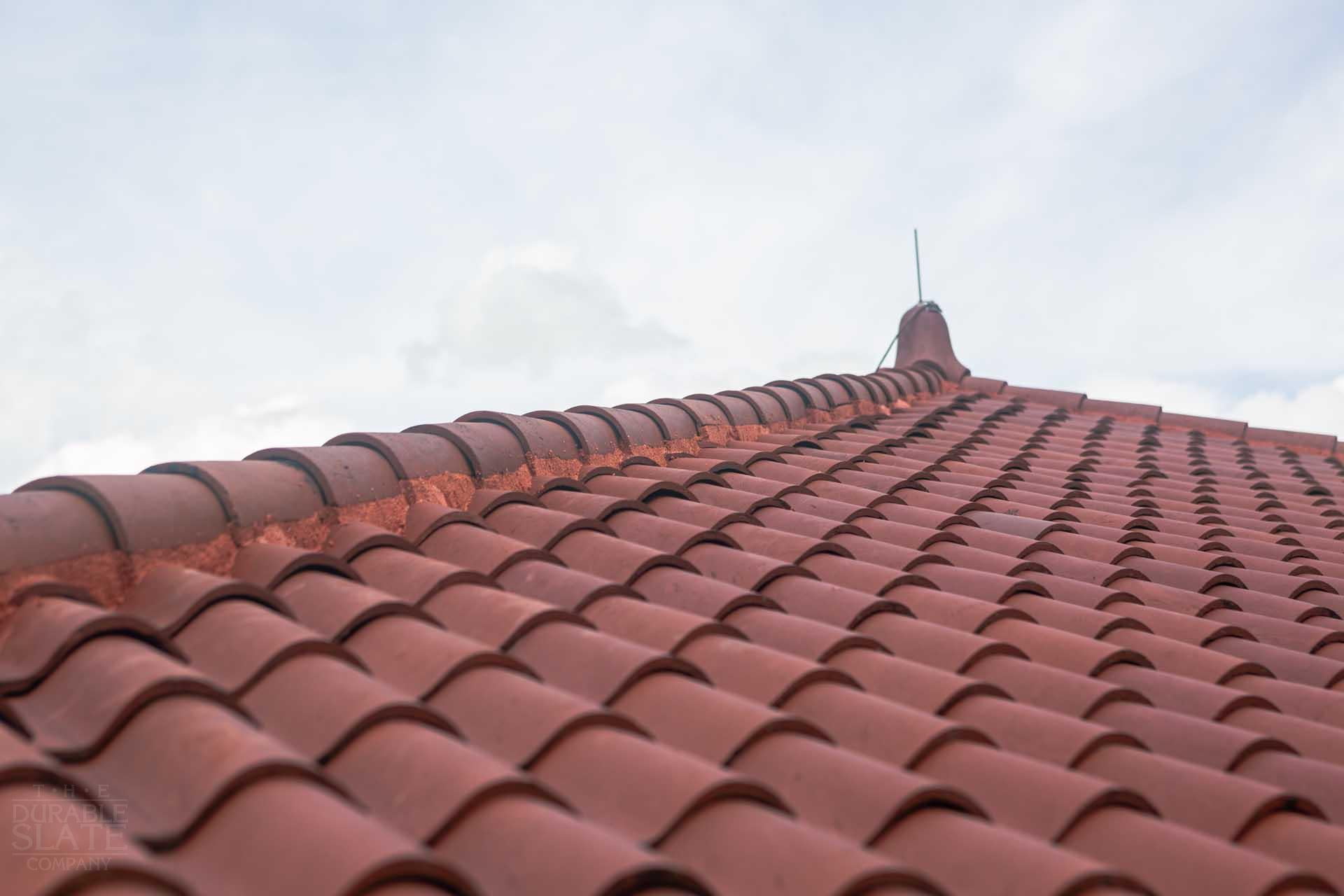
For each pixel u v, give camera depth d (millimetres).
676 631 3035
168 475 3398
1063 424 9508
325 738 2256
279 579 3119
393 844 1767
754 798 2205
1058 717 2898
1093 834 2418
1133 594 4484
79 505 3041
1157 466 7887
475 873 1916
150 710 2227
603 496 4469
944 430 8148
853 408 8070
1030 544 4816
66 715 2295
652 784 2209
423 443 4258
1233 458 9023
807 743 2508
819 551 4137
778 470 5480
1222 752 2939
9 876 1610
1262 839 2543
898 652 3383
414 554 3451
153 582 2979
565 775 2291
